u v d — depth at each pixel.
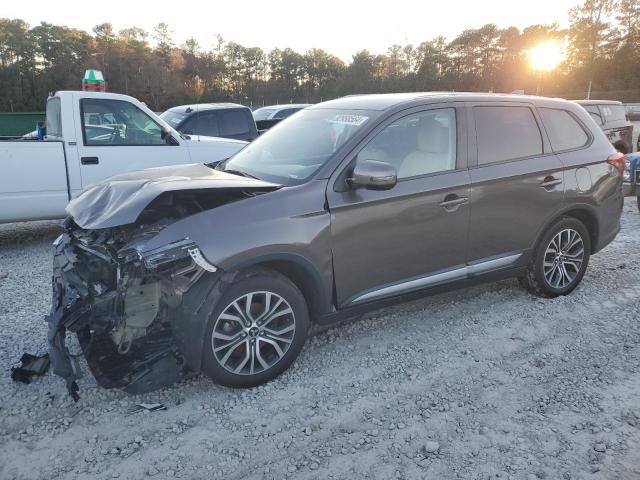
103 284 3.34
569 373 3.65
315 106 4.71
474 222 4.17
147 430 3.02
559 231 4.73
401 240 3.84
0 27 85.94
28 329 4.24
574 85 82.12
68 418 3.11
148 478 2.66
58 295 3.53
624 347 4.00
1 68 84.25
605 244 5.14
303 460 2.80
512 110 4.52
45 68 88.31
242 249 3.17
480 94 4.44
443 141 4.08
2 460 2.77
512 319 4.46
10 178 6.54
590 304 4.77
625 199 9.86
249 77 105.19
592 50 82.38
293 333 3.51
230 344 3.28
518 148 4.45
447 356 3.87
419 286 4.02
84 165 6.95
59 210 6.90
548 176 4.54
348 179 3.60
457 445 2.92
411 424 3.10
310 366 3.72
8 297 4.98
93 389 3.38
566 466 2.75
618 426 3.07
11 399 3.28
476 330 4.27
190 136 8.09
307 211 3.44
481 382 3.54
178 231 3.10
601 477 2.67
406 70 92.12
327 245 3.52
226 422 3.10
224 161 4.67
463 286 4.31
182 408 3.23
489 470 2.72
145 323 3.19
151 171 4.06
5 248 6.88
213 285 3.15
